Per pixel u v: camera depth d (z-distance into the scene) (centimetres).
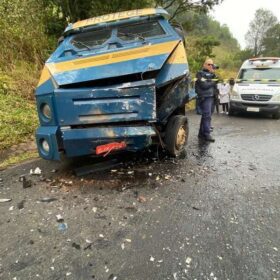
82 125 438
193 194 420
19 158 591
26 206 400
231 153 614
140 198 409
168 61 477
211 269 277
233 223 348
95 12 1197
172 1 1703
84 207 391
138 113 423
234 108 1157
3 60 1000
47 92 435
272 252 298
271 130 880
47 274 279
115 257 297
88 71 449
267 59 1282
